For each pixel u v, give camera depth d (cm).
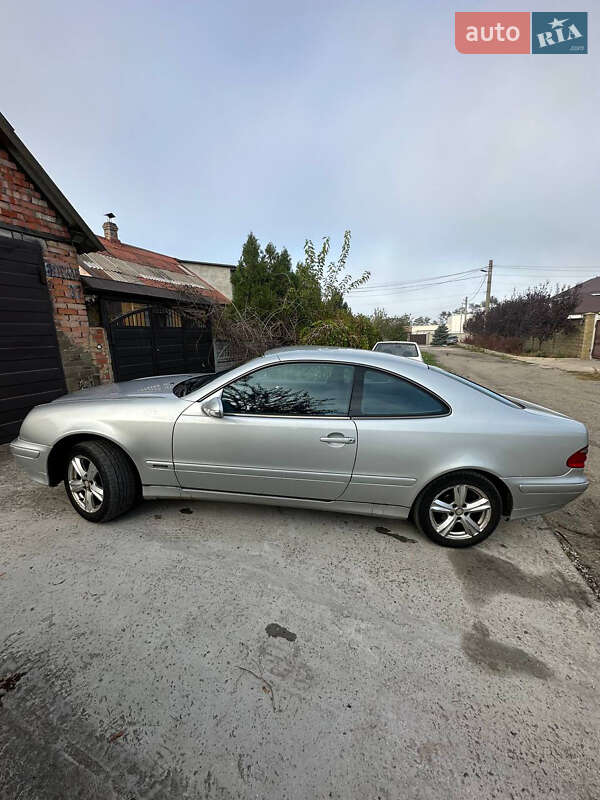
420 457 241
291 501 265
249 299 1041
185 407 261
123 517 285
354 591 213
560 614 201
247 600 203
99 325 664
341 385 254
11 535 259
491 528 250
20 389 471
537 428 239
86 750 131
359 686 157
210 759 129
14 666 161
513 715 147
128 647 172
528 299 2283
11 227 452
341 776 125
